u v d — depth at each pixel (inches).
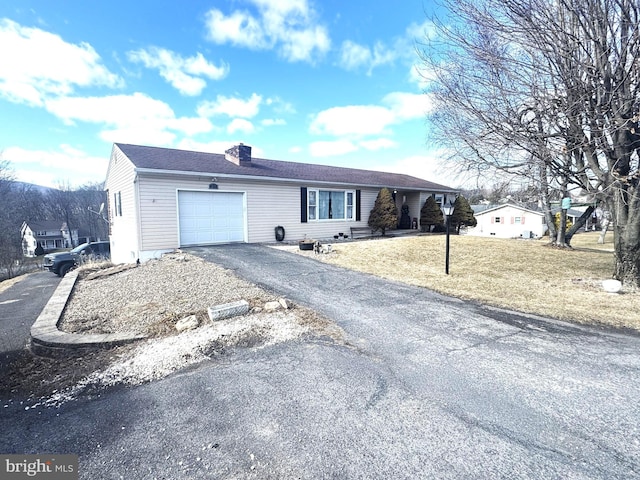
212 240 451.2
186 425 93.6
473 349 146.8
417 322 183.3
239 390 112.7
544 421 93.7
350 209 621.9
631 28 206.2
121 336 158.2
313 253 413.7
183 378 122.6
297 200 538.0
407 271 327.9
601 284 281.3
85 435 90.4
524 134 242.5
